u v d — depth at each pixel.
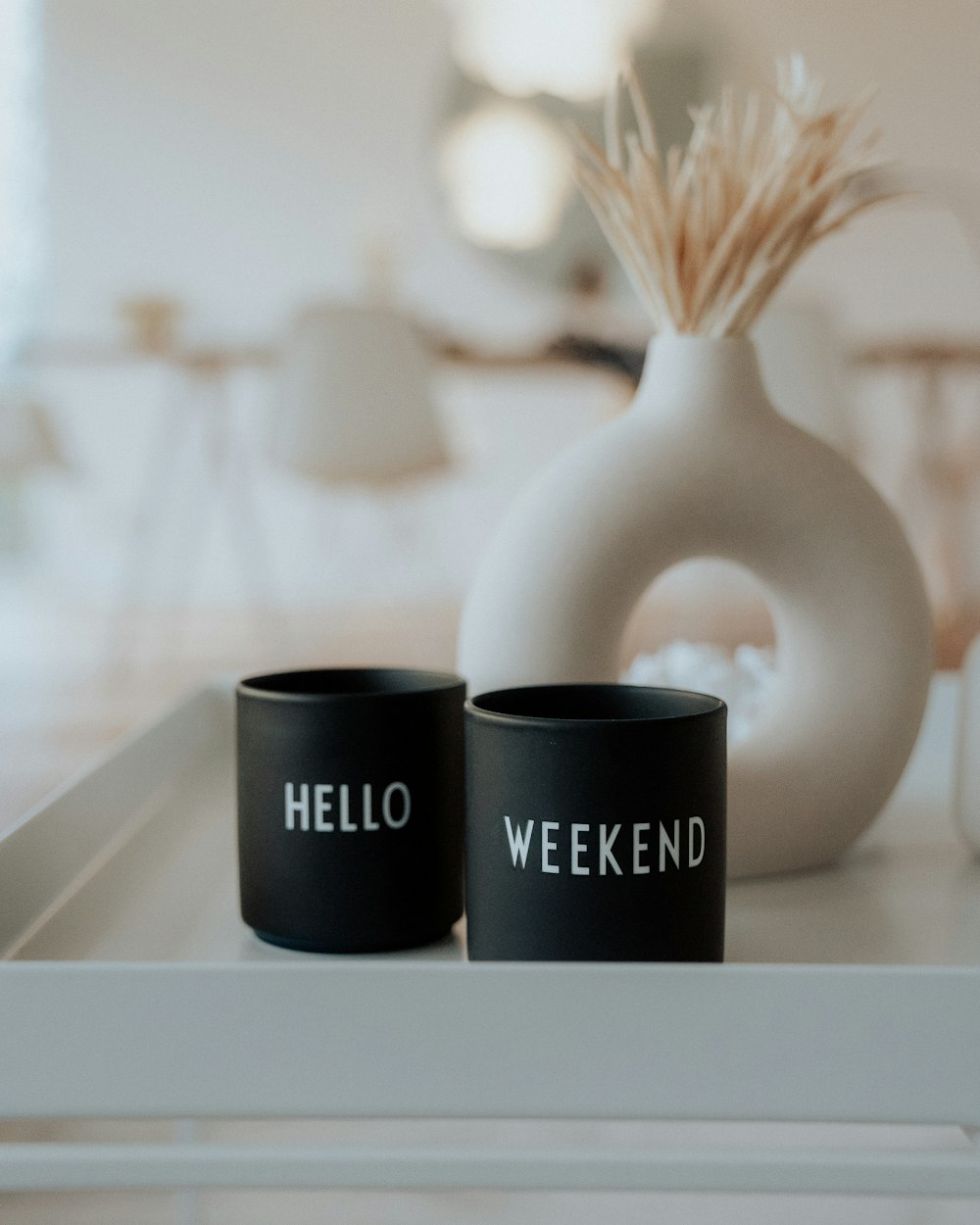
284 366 2.77
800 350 2.22
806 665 0.52
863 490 0.52
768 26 3.69
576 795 0.37
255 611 3.79
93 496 3.79
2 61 3.74
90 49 3.74
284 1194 0.96
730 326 0.51
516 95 3.74
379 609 3.81
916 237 3.79
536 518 0.50
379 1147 0.35
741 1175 0.35
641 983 0.34
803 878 0.53
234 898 0.52
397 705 0.42
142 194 3.79
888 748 0.52
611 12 3.67
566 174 3.77
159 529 3.81
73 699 2.88
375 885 0.42
